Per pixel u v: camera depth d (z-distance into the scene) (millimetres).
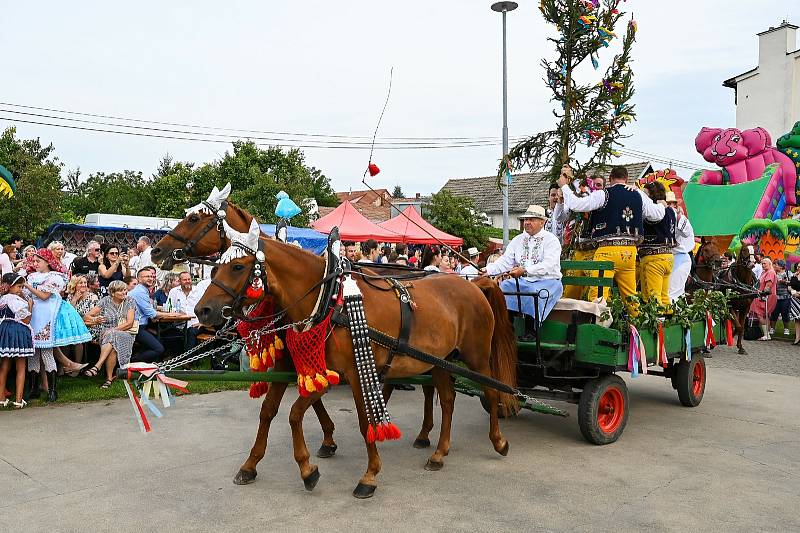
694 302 7871
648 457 5836
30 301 7332
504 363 5887
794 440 6469
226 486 4902
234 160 31797
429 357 5098
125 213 44656
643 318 6355
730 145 19375
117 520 4242
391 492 4855
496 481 5141
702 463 5676
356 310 4633
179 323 9492
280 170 31984
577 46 9555
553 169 9969
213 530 4121
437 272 6012
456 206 24188
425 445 6086
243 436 6273
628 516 4445
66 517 4277
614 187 6891
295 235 15773
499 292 6004
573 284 6391
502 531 4176
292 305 4555
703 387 8148
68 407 7270
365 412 4707
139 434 6266
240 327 4988
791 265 17141
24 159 24656
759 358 12180
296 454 4812
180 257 5793
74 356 8492
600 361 5957
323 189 46469
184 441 6070
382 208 44406
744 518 4438
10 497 4613
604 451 6016
